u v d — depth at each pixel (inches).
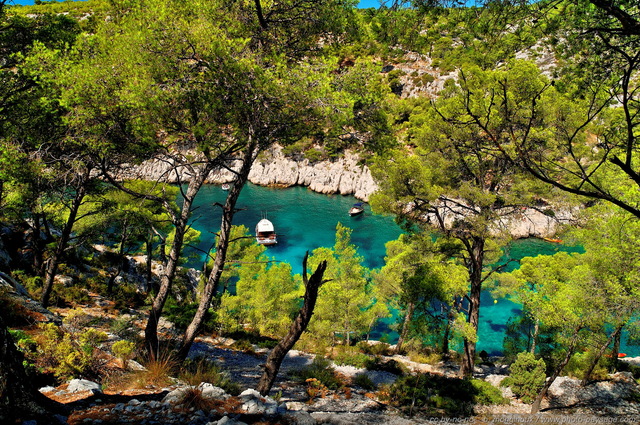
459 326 651.5
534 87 492.1
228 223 430.9
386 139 422.3
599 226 551.8
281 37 398.6
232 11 376.8
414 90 3046.3
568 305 600.4
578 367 781.9
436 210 642.8
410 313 940.6
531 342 976.9
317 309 977.5
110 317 731.4
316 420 246.2
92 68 336.8
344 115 341.1
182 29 327.9
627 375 741.9
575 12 165.2
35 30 462.6
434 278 673.0
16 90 427.8
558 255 924.6
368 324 1006.4
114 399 227.9
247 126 377.1
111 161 400.5
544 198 613.9
